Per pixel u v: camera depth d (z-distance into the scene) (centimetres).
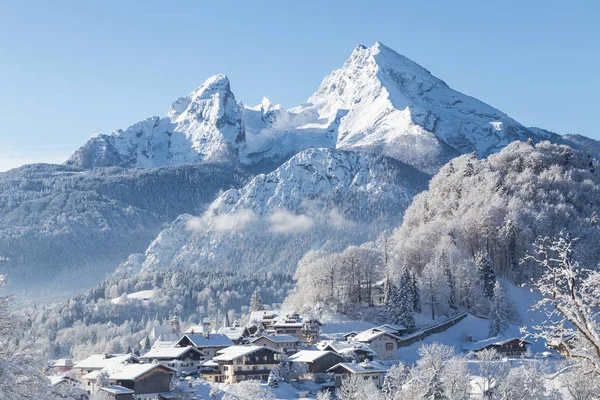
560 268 3397
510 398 9675
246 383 15612
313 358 18038
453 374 11138
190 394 16400
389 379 13188
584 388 5953
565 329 3369
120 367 17412
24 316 4131
